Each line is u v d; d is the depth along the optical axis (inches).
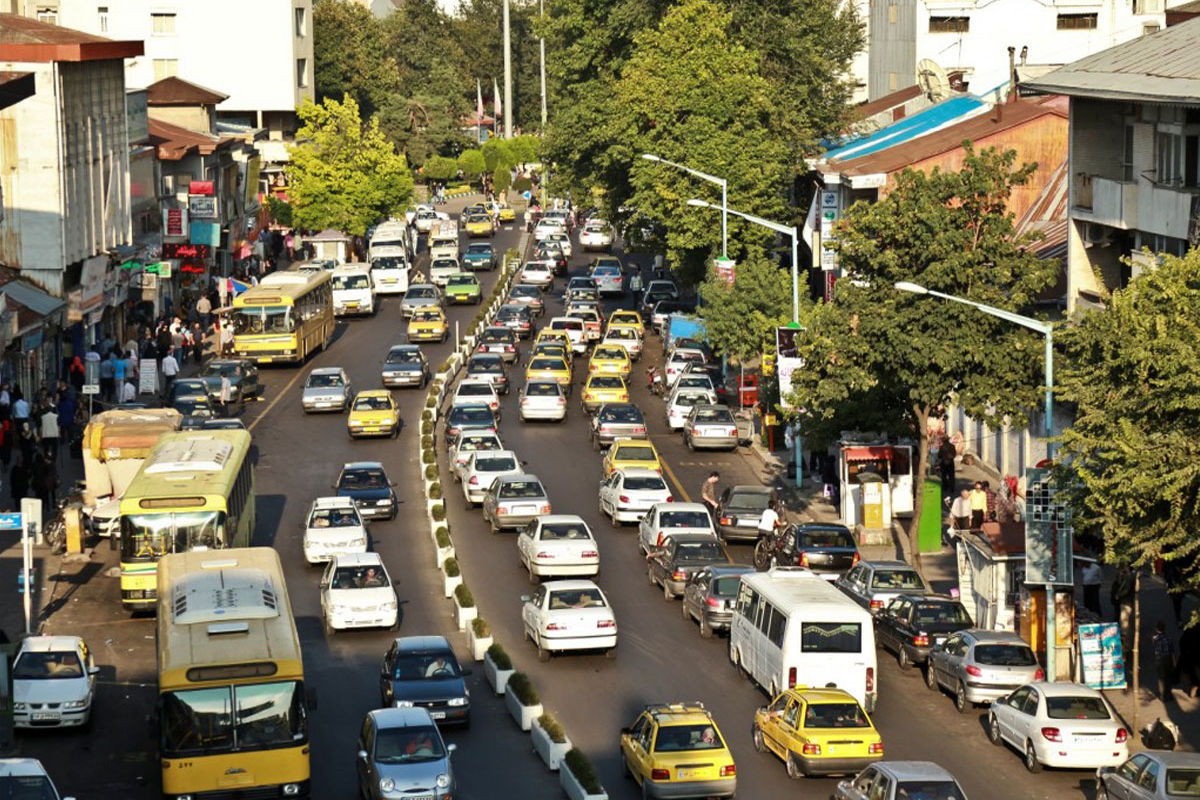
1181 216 2081.7
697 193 3479.3
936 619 1720.0
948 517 2321.6
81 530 2112.5
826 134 3959.2
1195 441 1307.8
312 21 6353.3
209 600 1358.3
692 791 1291.8
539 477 2588.6
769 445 2795.3
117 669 1690.5
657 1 4003.4
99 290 3240.7
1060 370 1654.8
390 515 2320.4
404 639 1590.8
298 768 1284.4
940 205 1914.4
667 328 3646.7
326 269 4362.7
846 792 1250.0
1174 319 1364.4
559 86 4677.7
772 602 1584.6
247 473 2057.1
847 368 1934.1
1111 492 1325.0
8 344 2632.9
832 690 1423.5
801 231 3964.1
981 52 4918.8
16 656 1524.4
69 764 1424.7
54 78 2974.9
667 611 1932.8
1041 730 1380.4
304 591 1987.0
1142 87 2107.5
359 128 5177.2
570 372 3368.6
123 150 3484.3
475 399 2977.4
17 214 2987.2
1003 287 1943.9
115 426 2186.3
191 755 1268.5
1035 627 1654.8
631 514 2283.5
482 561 2126.0
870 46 5083.7
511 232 6304.1
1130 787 1243.8
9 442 2506.2
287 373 3499.0
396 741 1299.2
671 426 2947.8
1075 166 2367.1
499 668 1628.9
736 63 3575.3
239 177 4763.8
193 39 5944.9
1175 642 1723.7
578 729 1520.7
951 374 1916.8
